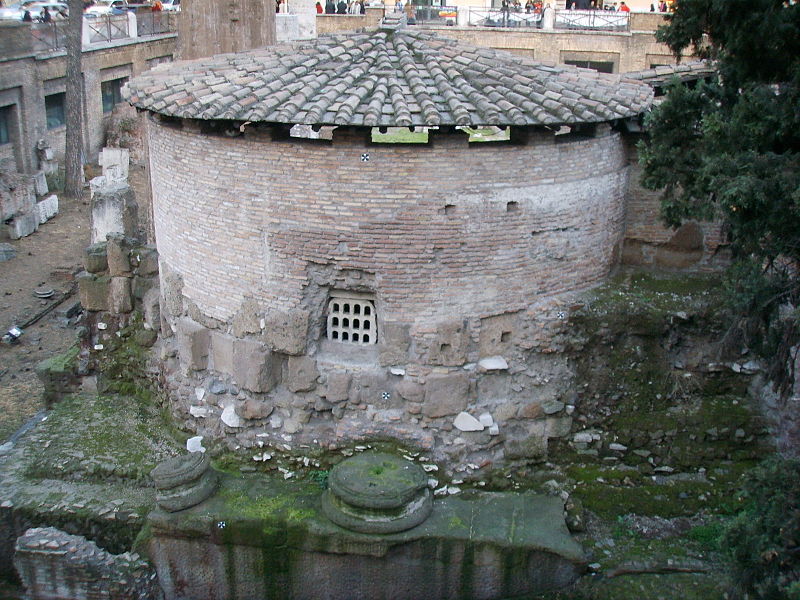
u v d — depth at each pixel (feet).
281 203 43.93
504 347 46.29
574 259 47.16
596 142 46.32
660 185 44.29
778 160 38.04
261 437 47.29
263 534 42.75
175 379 51.34
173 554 43.93
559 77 47.39
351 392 45.73
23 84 126.41
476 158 42.80
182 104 43.93
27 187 106.73
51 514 45.44
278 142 43.21
